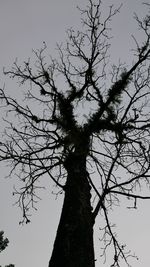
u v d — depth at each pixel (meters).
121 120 9.17
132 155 8.78
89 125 9.07
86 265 6.30
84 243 6.59
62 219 7.06
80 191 7.48
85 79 9.44
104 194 7.88
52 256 6.51
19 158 8.55
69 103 9.40
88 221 7.05
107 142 9.02
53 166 8.45
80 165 8.06
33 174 8.62
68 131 9.00
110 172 8.17
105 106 9.23
